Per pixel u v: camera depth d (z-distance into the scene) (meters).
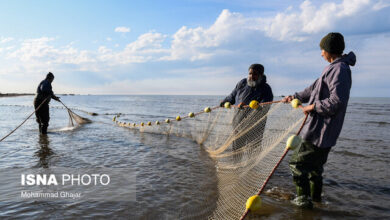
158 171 4.85
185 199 3.57
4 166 5.02
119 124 12.20
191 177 4.51
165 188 3.99
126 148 6.84
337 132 3.04
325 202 3.62
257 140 4.16
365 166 5.48
